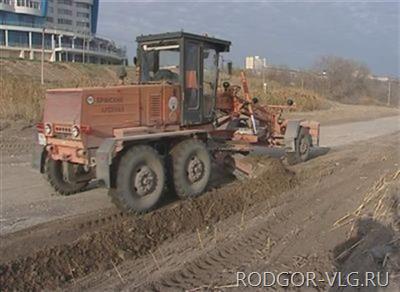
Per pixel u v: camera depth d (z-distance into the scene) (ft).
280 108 40.04
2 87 58.54
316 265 18.16
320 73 172.14
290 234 21.74
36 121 54.19
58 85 72.74
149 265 18.19
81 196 27.73
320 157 42.37
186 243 20.49
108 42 276.21
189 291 15.99
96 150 23.77
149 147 24.41
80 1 287.28
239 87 34.71
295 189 29.84
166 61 27.99
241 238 21.13
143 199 23.99
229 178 31.96
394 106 164.04
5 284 16.01
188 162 26.30
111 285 16.49
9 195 27.78
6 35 240.53
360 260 18.60
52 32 248.32
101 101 23.93
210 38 28.73
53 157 26.18
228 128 32.32
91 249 18.76
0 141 44.50
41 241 20.18
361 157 42.96
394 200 26.91
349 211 25.22
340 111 107.96
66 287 16.34
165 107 26.53
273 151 39.68
